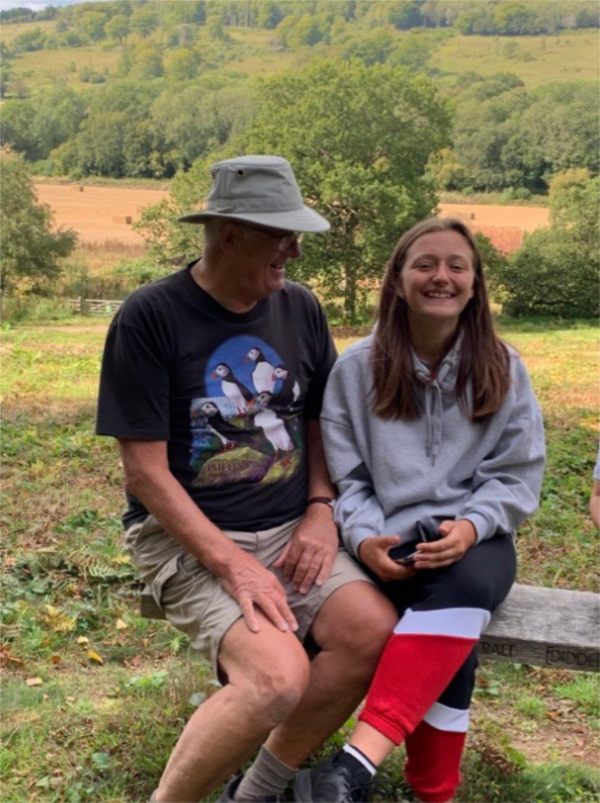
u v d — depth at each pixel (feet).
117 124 312.29
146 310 10.10
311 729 10.04
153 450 10.11
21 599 16.81
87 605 16.56
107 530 20.45
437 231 10.32
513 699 14.26
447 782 10.00
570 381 63.41
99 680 13.94
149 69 476.54
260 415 10.57
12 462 27.58
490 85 321.93
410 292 10.28
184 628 10.43
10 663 14.46
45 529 20.42
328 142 160.56
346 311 155.43
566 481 26.73
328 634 10.03
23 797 10.75
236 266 10.11
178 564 10.35
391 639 9.69
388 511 10.57
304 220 9.98
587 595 11.71
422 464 10.49
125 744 11.78
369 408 10.72
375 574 10.46
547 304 164.04
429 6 527.40
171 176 312.71
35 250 167.12
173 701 12.58
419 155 164.04
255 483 10.61
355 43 469.98
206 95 311.27
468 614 9.70
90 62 518.78
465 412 10.48
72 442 30.17
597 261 162.81
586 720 13.80
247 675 9.39
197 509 10.09
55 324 131.13
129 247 198.49
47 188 290.97
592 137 262.88
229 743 9.36
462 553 9.89
